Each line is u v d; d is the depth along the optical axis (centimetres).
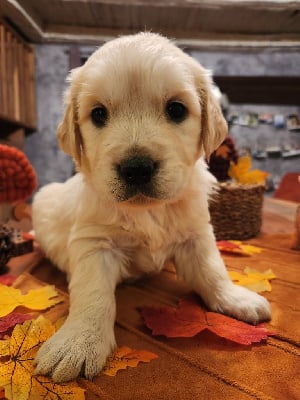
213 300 21
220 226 36
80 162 23
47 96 83
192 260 23
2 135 73
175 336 18
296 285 25
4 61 65
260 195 38
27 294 23
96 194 22
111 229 22
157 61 20
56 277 28
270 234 39
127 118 20
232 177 38
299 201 66
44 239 31
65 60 82
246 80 81
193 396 14
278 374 16
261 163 87
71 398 14
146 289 25
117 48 21
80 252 21
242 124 86
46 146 85
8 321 19
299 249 33
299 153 87
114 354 17
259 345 18
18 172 31
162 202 19
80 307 19
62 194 29
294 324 20
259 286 24
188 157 21
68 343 17
